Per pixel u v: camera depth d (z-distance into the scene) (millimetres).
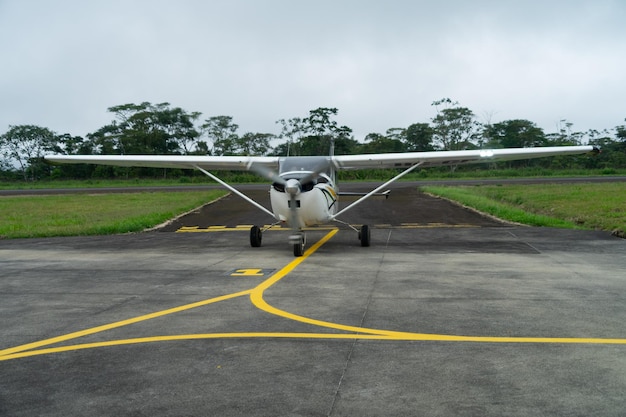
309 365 4262
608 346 4660
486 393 3656
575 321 5508
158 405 3547
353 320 5641
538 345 4703
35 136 70750
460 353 4508
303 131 66000
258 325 5496
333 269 8977
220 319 5770
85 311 6242
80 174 65188
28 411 3479
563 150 12375
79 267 9570
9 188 46781
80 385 3922
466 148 68938
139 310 6250
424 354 4492
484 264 9312
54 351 4738
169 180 55219
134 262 10109
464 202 22906
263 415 3367
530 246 11719
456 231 14953
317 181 11141
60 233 15586
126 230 16250
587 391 3666
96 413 3438
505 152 12297
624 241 12430
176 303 6594
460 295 6812
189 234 15367
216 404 3547
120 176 64438
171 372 4160
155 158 13086
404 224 17094
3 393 3791
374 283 7680
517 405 3453
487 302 6402
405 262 9641
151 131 70188
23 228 16953
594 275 8180
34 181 62750
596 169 55250
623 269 8719
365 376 4008
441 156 12328
